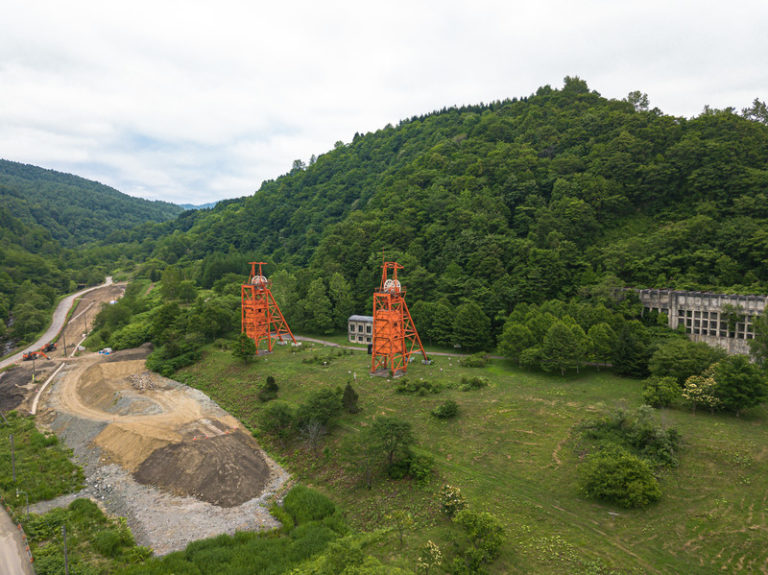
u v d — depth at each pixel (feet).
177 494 196.54
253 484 199.93
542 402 245.65
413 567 137.08
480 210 476.95
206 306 440.45
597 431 203.10
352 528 165.37
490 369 311.68
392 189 606.96
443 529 155.22
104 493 200.44
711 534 142.51
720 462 176.86
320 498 181.78
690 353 241.76
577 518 156.66
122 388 327.26
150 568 146.00
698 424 206.08
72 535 167.02
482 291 388.37
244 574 142.00
